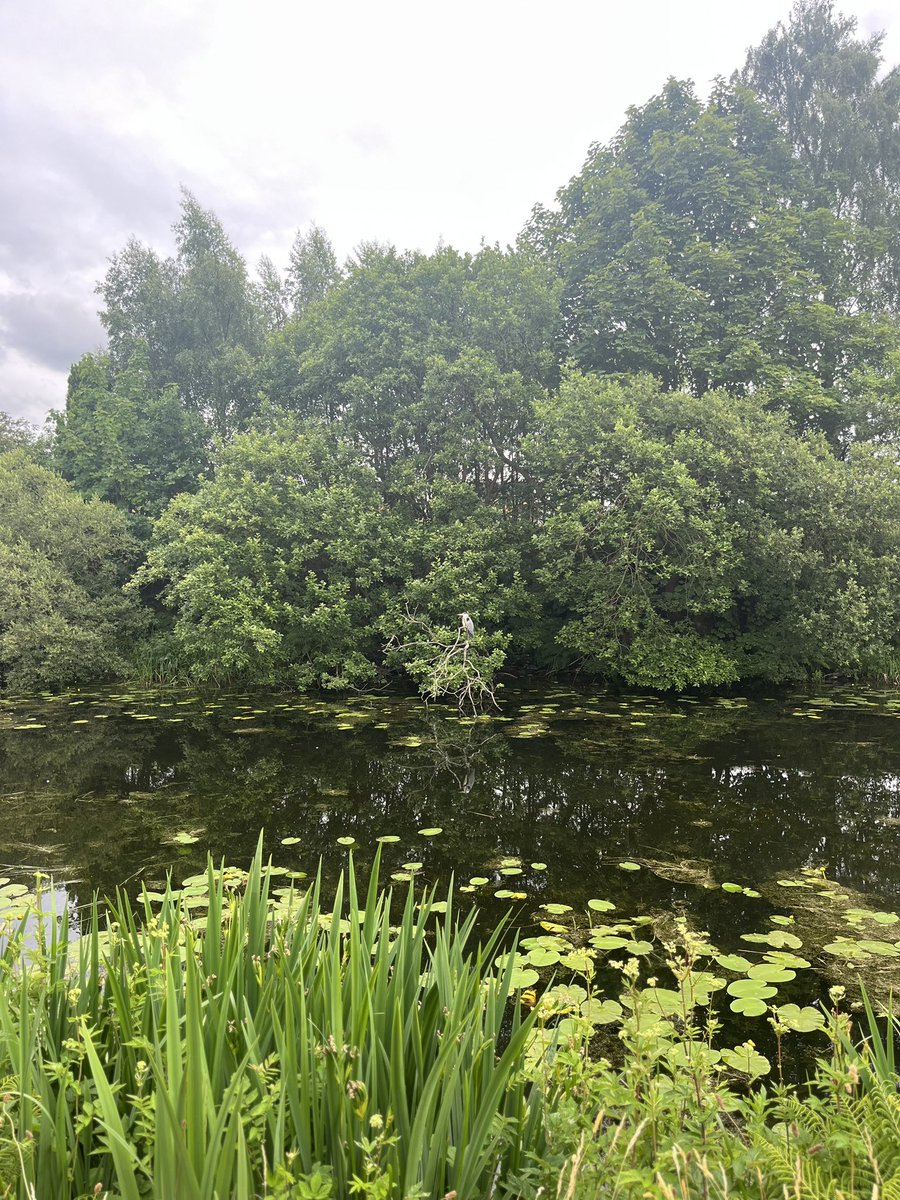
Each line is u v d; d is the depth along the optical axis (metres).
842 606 10.20
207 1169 1.07
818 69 18.28
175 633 11.70
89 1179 1.33
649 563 10.55
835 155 17.83
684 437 10.48
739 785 6.22
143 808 5.73
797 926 3.70
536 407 11.35
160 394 16.83
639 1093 1.58
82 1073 1.50
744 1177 1.33
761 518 10.60
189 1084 1.11
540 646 12.93
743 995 2.97
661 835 5.07
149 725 8.94
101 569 13.56
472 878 4.36
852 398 12.96
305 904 1.85
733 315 13.34
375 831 5.20
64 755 7.45
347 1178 1.25
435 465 13.08
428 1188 1.25
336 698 10.97
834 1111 1.57
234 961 1.66
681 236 13.83
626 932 3.62
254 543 11.13
